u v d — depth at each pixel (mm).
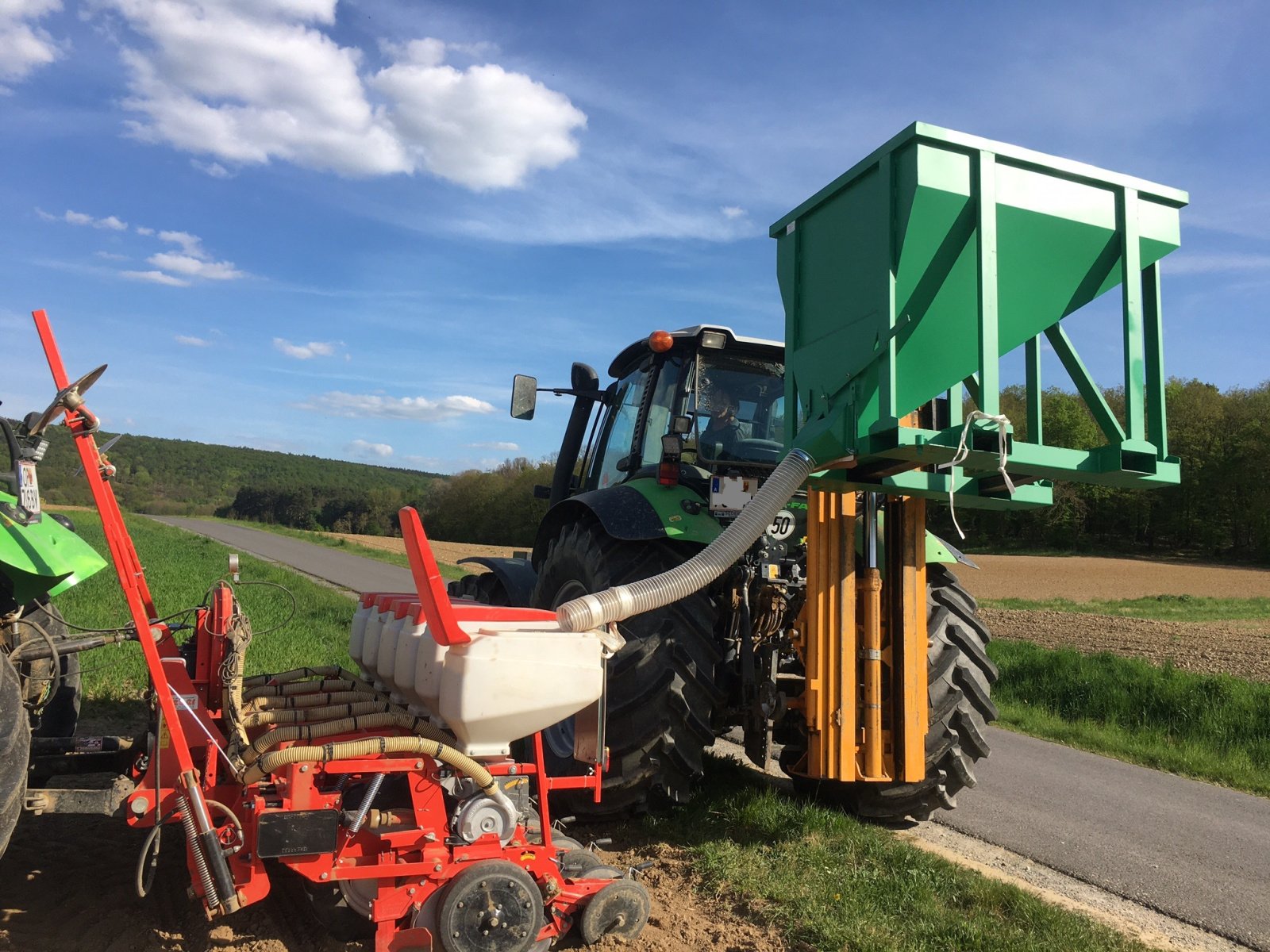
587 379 6301
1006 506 3914
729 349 4953
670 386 5152
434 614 2801
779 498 3445
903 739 4102
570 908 3023
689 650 4145
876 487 3631
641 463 5273
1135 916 3979
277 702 3340
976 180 3168
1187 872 4570
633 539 4188
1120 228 3398
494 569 5988
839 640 4031
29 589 3256
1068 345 3516
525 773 3033
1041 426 3629
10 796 2746
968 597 4734
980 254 3125
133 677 6996
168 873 3645
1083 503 52531
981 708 4562
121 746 3475
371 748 2762
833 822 4410
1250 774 7109
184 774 2725
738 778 5270
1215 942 3754
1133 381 3275
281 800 2779
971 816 5352
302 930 3184
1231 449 51031
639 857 4078
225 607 3566
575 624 3051
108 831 4113
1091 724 8797
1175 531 51688
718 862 3914
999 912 3637
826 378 3541
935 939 3285
